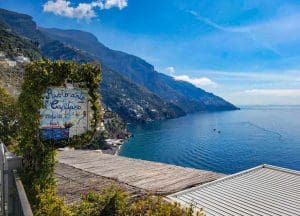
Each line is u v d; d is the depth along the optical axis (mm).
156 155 107375
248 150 118375
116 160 11477
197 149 119625
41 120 4797
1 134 12922
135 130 178375
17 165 4738
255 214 6184
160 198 5918
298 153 113250
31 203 4707
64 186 8047
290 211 6324
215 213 6254
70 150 13805
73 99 4980
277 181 8312
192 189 7664
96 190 7773
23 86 4801
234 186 7945
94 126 5086
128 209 5699
